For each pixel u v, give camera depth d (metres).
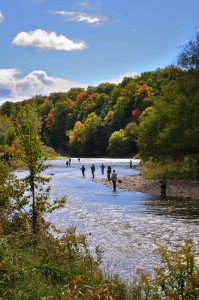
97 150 148.88
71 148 164.25
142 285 8.30
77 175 56.66
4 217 11.31
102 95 178.75
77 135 160.38
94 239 15.80
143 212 23.16
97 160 113.88
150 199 29.27
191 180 39.50
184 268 6.03
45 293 6.43
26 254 8.34
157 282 6.35
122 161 104.56
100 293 5.89
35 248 9.34
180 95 42.97
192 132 38.88
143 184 39.16
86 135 151.00
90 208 24.78
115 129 146.75
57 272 7.47
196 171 41.44
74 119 183.12
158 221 20.06
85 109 180.62
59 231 11.61
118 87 178.38
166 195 31.19
